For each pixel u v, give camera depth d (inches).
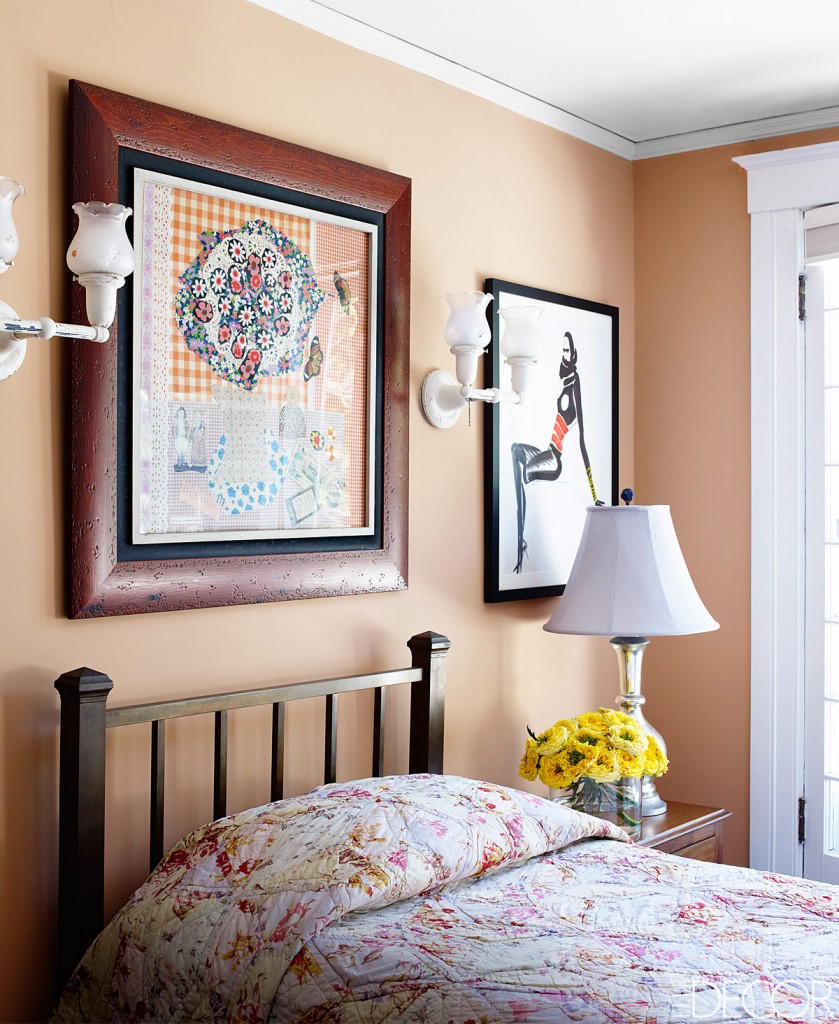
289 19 94.3
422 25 101.0
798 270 124.9
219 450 87.7
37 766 76.6
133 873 82.6
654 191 136.6
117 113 79.7
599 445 131.0
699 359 132.8
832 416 123.5
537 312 107.5
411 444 106.0
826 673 124.1
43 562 76.8
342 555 97.1
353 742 100.0
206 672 87.3
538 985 61.4
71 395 77.2
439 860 73.5
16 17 75.3
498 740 116.4
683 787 133.4
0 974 74.8
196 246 86.0
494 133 116.1
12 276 75.0
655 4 97.1
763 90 118.3
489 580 114.1
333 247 97.0
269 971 66.0
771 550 126.6
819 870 124.0
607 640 132.6
